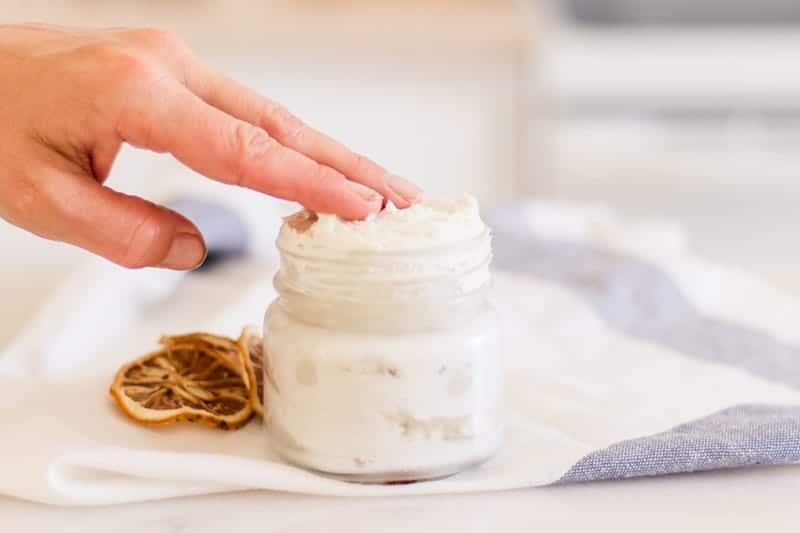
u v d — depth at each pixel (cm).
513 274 79
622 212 152
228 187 85
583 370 66
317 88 144
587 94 149
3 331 81
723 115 150
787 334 72
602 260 81
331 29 141
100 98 55
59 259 114
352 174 57
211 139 54
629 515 55
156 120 55
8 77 56
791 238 152
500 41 142
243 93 58
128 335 70
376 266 54
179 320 73
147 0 154
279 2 154
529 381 64
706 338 71
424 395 55
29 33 59
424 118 146
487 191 150
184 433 58
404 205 57
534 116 148
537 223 87
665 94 149
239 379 61
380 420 55
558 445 58
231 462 56
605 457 57
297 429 55
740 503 56
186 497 57
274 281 57
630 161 150
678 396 63
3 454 56
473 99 145
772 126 150
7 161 56
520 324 72
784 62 147
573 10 154
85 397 60
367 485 56
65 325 69
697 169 150
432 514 55
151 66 56
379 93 144
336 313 55
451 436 55
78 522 55
